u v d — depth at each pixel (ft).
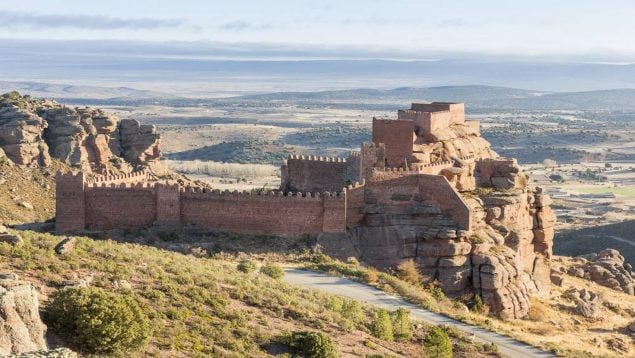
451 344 257.75
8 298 164.14
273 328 229.66
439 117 401.49
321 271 321.93
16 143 530.68
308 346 215.92
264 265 314.76
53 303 186.80
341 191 353.72
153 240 335.06
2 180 506.89
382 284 317.01
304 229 343.46
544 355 278.46
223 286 251.60
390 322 258.16
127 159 593.83
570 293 389.19
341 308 263.90
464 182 375.45
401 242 343.87
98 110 590.55
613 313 381.81
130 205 346.74
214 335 212.02
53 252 235.81
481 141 431.84
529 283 364.58
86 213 346.33
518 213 375.66
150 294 223.10
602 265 457.68
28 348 161.68
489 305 336.90
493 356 265.95
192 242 336.49
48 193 520.01
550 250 404.36
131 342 185.78
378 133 381.60
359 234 346.74
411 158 376.89
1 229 240.73
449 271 339.16
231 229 345.72
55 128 557.74
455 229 345.92
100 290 195.62
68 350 153.58
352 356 225.97
